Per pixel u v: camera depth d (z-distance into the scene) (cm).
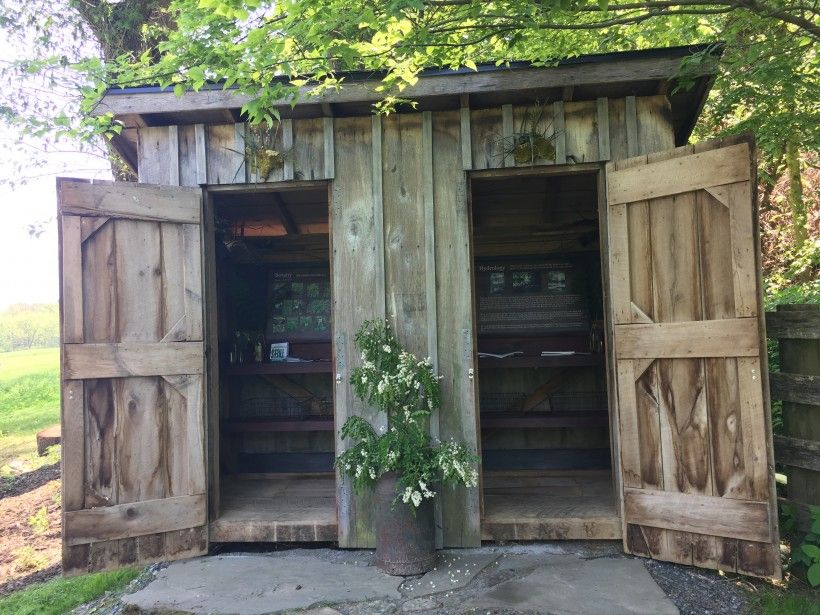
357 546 368
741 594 300
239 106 364
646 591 299
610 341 370
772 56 405
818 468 337
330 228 379
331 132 379
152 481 359
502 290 542
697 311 324
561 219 547
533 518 366
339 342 373
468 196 374
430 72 354
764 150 508
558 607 285
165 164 387
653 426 337
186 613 292
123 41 586
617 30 410
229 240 511
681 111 405
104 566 346
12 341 1748
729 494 313
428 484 337
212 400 388
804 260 624
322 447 537
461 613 283
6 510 519
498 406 534
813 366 344
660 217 336
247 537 376
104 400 351
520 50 432
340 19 278
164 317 367
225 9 264
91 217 352
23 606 322
